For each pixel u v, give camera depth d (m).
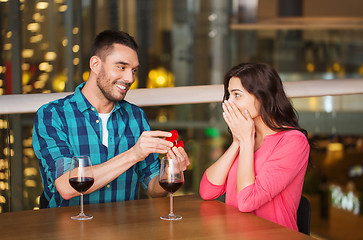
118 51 2.00
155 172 2.19
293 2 7.52
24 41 2.52
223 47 7.62
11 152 2.28
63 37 2.64
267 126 2.00
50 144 2.01
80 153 2.06
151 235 1.46
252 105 1.93
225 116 1.93
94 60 2.04
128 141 2.17
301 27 7.62
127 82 2.04
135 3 6.30
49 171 1.98
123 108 2.21
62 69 2.64
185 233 1.48
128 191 2.15
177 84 7.27
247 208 1.75
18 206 2.29
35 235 1.47
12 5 2.48
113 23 5.33
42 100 2.34
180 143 1.89
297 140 1.90
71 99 2.11
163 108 2.53
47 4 2.58
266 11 7.66
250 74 1.92
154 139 1.83
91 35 4.58
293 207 1.90
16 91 2.51
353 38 7.62
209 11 7.45
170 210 1.70
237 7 7.68
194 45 7.43
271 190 1.81
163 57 7.05
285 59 7.88
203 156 2.69
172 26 7.11
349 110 2.80
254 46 7.79
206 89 2.62
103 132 2.12
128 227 1.54
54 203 2.06
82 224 1.57
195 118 2.60
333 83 2.76
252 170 1.83
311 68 7.86
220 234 1.47
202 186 2.00
